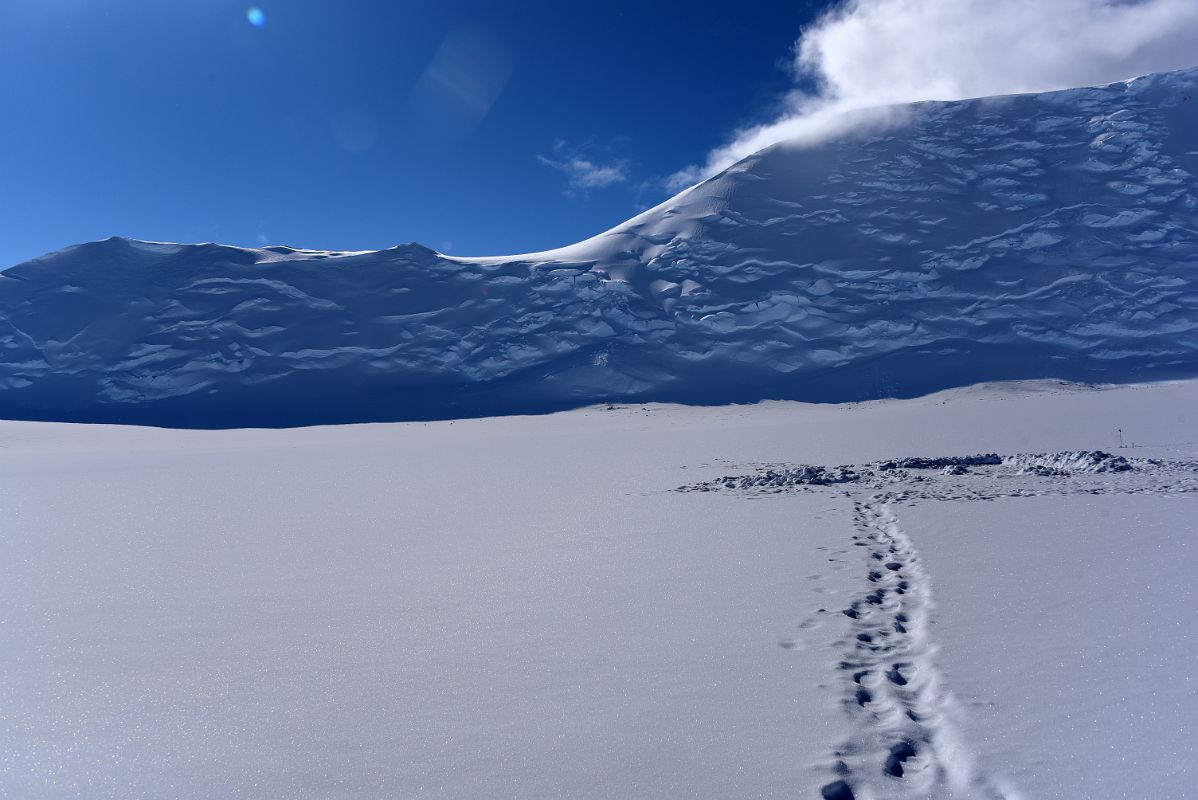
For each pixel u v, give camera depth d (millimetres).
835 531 13922
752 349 117188
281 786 5387
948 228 142750
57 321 132625
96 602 10766
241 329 129000
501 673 7387
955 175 157750
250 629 9203
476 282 141500
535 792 5180
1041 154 159625
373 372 118438
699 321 125250
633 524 15828
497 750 5797
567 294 134250
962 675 6715
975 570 10227
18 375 120688
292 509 20562
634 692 6773
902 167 162000
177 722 6512
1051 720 5785
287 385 116000
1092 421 41875
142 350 124875
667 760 5523
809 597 9562
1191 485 16797
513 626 8898
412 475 29875
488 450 43594
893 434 41000
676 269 139750
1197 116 161625
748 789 5094
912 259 135000
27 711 6848
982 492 17641
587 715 6340
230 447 58000
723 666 7297
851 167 165000
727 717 6180
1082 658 6910
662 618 8945
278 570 12586
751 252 141875
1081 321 116188
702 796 5031
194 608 10289
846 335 118688
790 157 173625
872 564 11156
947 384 101750
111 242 155750
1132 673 6512
